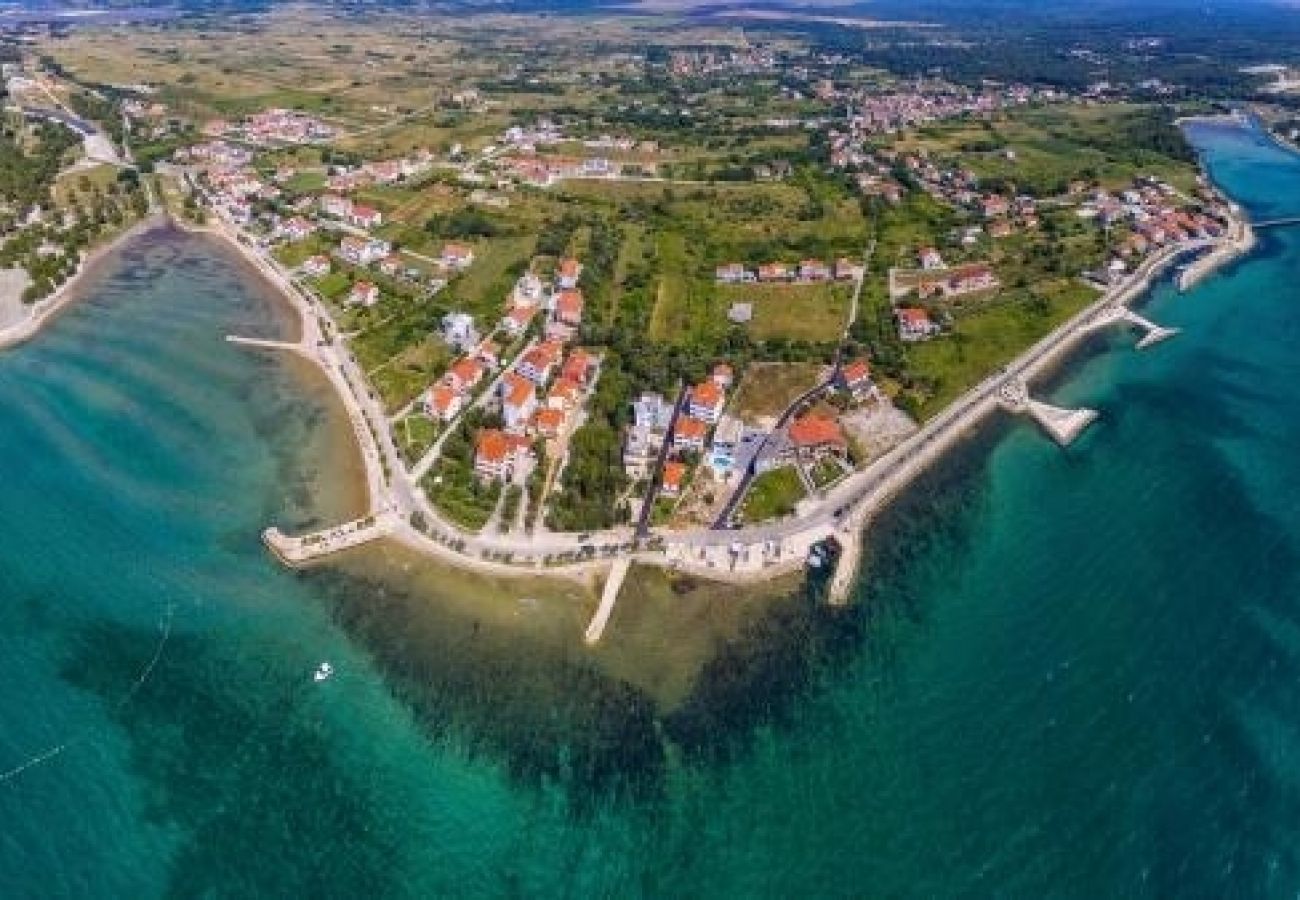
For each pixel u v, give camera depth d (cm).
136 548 18000
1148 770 13625
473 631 16312
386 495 19538
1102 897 12006
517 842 13050
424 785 13750
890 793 13538
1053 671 15438
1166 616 16538
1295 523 19075
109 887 12169
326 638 16125
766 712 14875
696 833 13112
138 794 13362
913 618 16662
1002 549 18400
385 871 12612
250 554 17988
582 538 18375
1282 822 12812
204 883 12288
